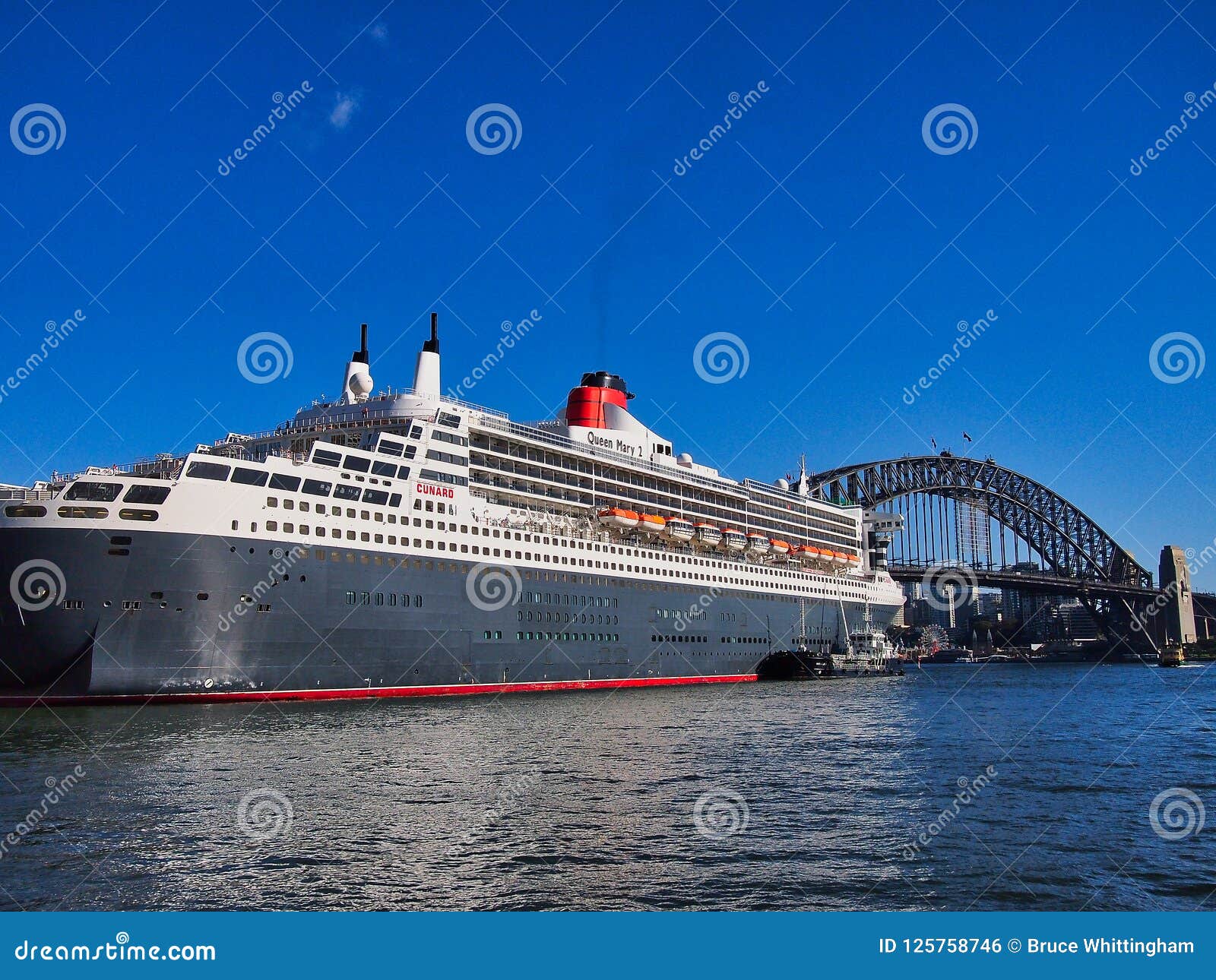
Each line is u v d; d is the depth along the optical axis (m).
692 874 26.17
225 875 25.59
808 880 25.83
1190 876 26.89
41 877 25.39
